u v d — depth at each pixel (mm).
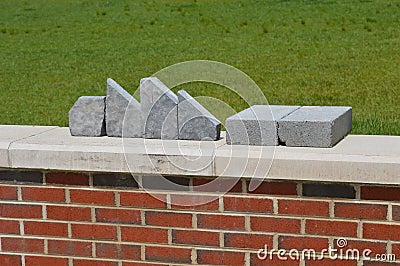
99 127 4523
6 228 4512
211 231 4164
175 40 21016
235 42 20172
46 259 4484
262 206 4051
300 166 3887
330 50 18312
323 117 4195
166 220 4230
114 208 4301
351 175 3816
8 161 4352
